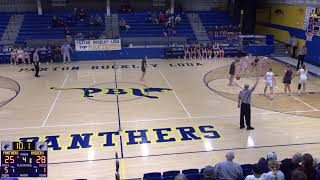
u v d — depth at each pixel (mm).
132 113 13570
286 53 25562
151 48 25375
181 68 21938
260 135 11406
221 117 13117
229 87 17406
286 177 6492
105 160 9758
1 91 16906
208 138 11188
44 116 13344
